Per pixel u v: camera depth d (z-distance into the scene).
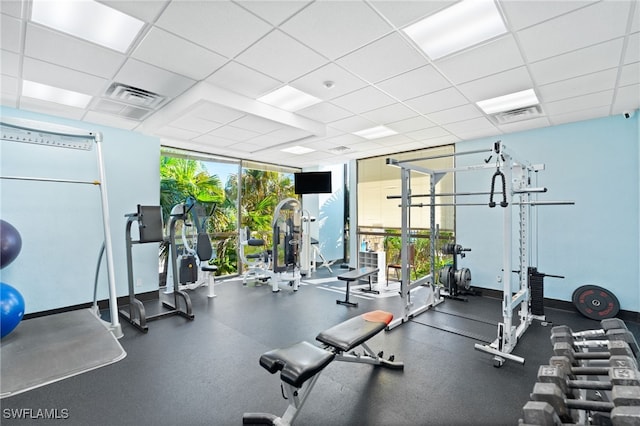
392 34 2.18
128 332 3.37
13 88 3.06
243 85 3.05
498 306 4.39
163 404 2.08
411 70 2.70
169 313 3.91
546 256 4.32
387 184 6.55
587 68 2.62
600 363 1.67
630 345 1.76
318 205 7.84
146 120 4.10
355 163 7.10
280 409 2.03
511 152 2.88
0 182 3.51
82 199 4.11
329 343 2.17
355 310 4.22
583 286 3.91
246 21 2.04
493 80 2.88
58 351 2.83
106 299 4.30
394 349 2.95
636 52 2.34
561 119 4.00
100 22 2.04
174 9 1.91
